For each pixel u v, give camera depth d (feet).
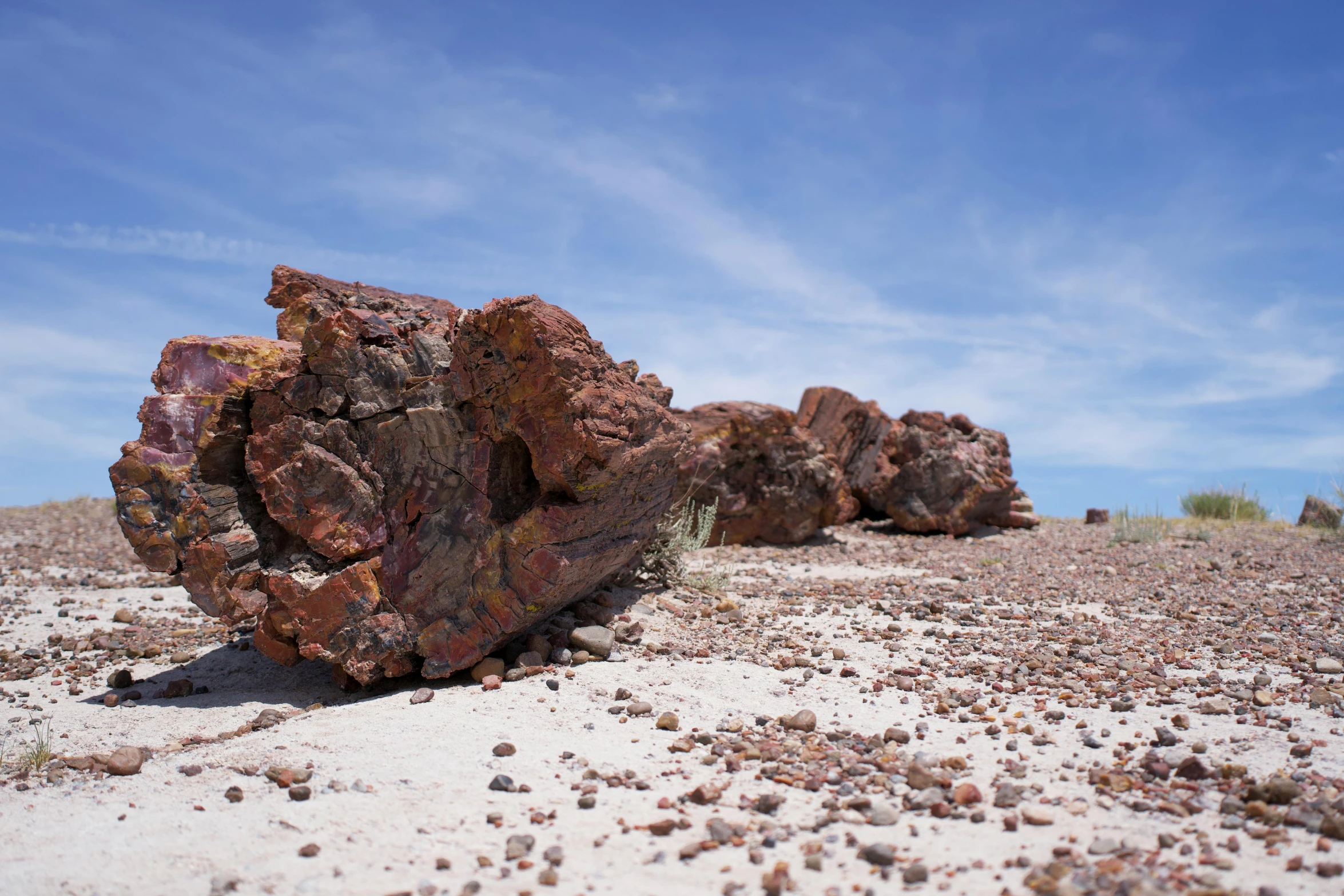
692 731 16.06
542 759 14.75
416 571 19.17
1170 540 44.55
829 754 14.75
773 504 42.29
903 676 19.49
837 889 10.64
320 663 22.34
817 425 51.34
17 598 32.94
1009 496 50.19
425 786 13.78
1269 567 35.37
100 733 17.79
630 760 14.73
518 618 18.90
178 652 24.81
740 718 16.78
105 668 23.53
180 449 18.93
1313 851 11.38
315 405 19.24
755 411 41.65
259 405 19.56
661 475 23.12
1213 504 54.85
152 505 18.92
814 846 11.64
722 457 40.88
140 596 33.86
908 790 13.46
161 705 19.80
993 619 25.86
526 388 18.07
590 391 18.35
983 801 13.04
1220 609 27.63
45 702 20.47
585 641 20.34
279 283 22.35
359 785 13.79
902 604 27.76
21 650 25.61
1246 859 11.14
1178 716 16.17
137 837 12.48
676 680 18.83
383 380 19.16
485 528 18.95
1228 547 41.68
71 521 55.83
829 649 21.85
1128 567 36.40
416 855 11.78
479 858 11.53
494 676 18.60
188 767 14.85
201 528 18.95
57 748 16.87
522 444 19.52
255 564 19.43
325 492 19.02
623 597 25.27
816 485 43.34
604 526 20.48
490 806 13.10
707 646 21.70
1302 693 18.20
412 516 19.24
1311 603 28.27
